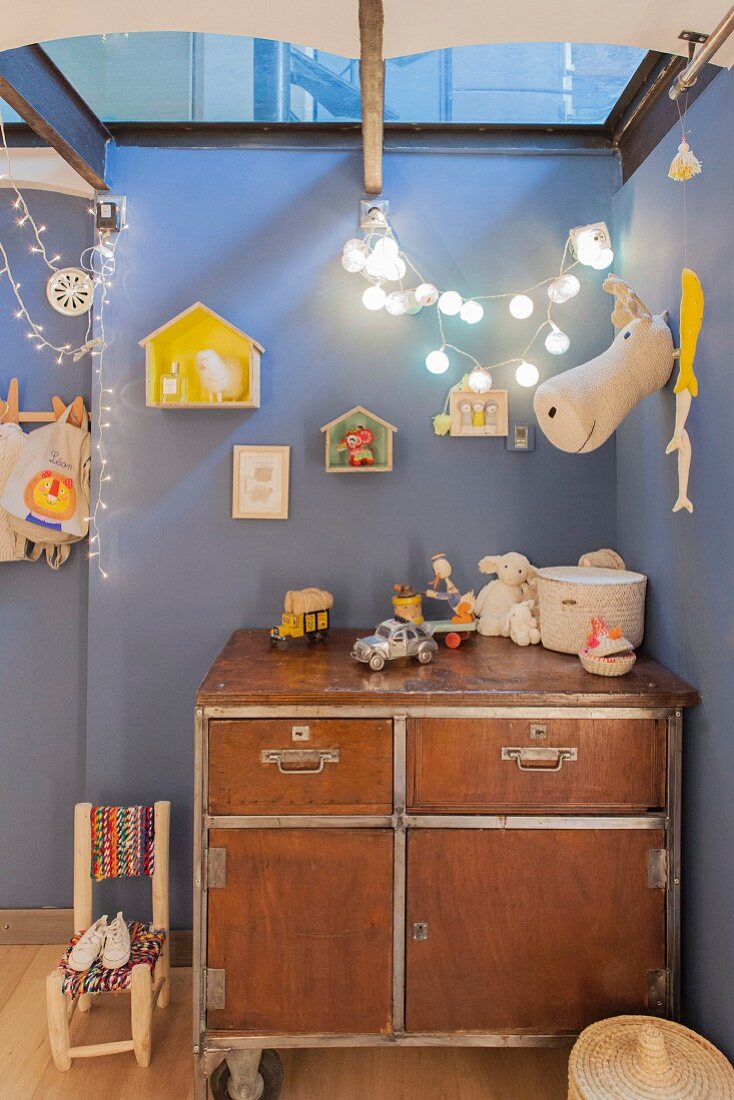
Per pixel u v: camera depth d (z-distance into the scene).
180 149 2.03
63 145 1.76
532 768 1.49
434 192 2.04
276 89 2.03
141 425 2.03
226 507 2.04
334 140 2.04
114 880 2.05
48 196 2.09
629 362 1.64
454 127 2.02
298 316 2.04
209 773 1.48
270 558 2.05
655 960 1.49
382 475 2.05
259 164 2.03
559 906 1.50
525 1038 1.49
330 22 1.35
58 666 2.13
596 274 2.05
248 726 1.48
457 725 1.49
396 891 1.49
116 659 2.04
